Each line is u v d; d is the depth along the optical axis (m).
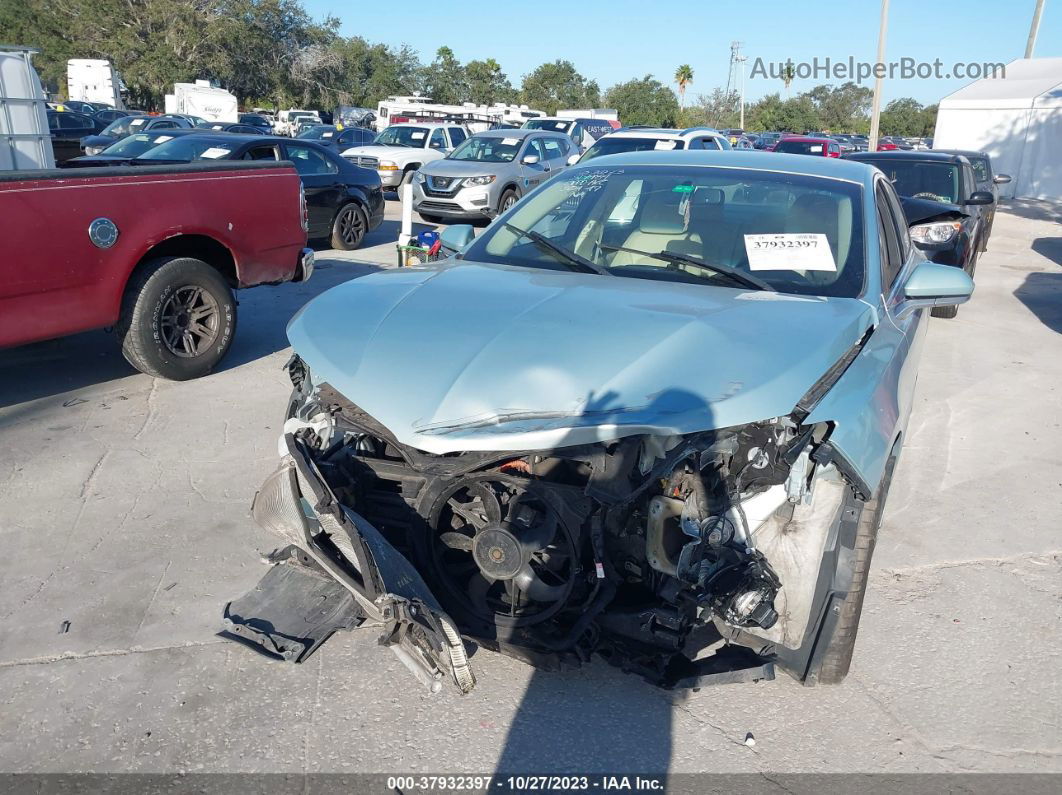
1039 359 8.23
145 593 3.66
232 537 4.14
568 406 2.63
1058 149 28.19
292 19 63.81
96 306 5.61
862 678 3.30
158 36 56.03
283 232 6.80
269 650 3.13
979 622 3.72
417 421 2.69
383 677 3.18
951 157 11.19
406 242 8.17
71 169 5.41
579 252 3.83
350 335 3.07
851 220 3.85
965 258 9.37
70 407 5.79
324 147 12.62
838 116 95.75
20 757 2.74
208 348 6.44
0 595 3.60
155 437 5.32
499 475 2.72
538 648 2.79
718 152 4.55
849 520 2.88
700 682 2.83
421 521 2.85
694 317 3.01
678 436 2.64
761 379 2.66
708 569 2.66
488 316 3.06
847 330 3.05
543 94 91.19
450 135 21.00
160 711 2.97
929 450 5.76
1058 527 4.67
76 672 3.15
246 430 5.48
